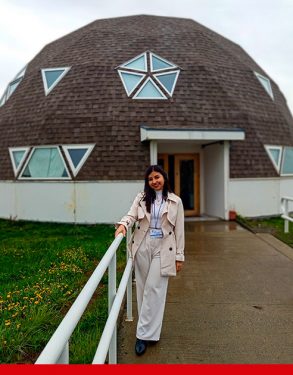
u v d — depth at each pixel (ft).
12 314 15.30
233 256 26.30
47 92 48.08
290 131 52.65
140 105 44.73
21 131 47.83
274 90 57.93
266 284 19.63
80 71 47.44
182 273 21.94
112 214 43.14
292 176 51.06
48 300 16.78
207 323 14.60
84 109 44.88
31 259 25.71
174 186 50.52
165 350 12.42
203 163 50.96
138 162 43.06
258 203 46.98
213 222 43.73
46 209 45.39
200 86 46.96
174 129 41.14
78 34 55.26
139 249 12.58
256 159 47.06
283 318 15.01
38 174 45.88
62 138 44.47
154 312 12.42
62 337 5.39
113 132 43.62
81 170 43.62
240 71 51.49
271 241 31.71
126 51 49.24
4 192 49.34
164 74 47.32
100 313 15.44
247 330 13.92
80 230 39.04
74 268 22.24
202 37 53.47
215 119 45.52
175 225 12.59
